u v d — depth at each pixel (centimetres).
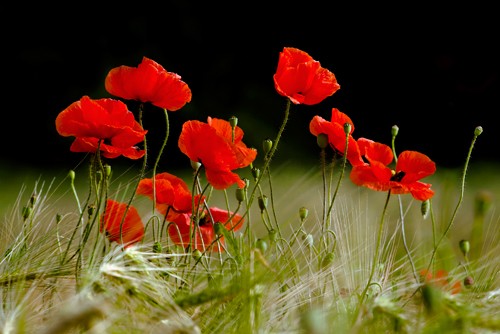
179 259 197
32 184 604
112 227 197
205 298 182
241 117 888
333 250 198
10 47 878
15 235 201
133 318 179
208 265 196
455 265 212
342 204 205
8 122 863
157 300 181
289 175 357
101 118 190
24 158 849
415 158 192
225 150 191
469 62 901
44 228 200
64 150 862
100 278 185
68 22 892
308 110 880
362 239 201
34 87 875
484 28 903
